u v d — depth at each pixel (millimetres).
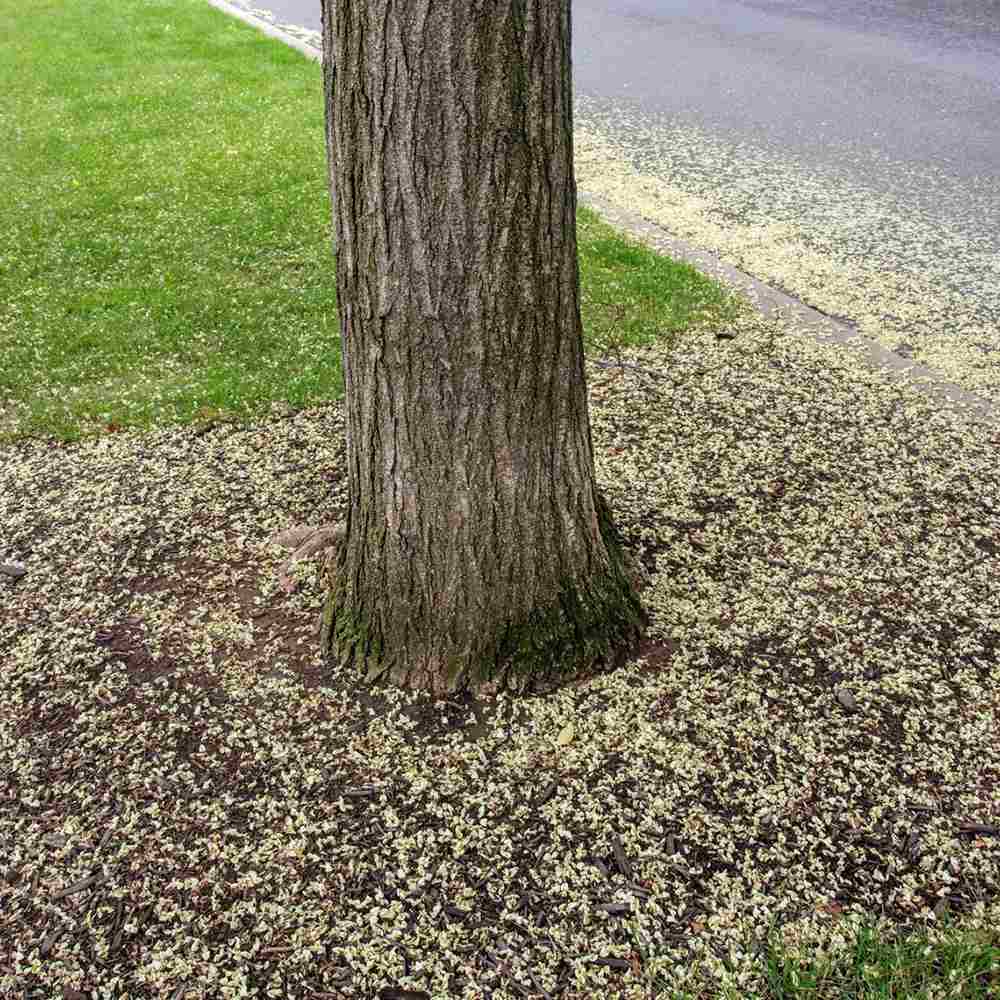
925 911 2594
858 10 15180
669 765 3031
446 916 2605
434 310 2740
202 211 7551
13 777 3047
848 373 5465
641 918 2586
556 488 3137
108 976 2486
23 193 7926
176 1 16094
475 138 2545
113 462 4672
